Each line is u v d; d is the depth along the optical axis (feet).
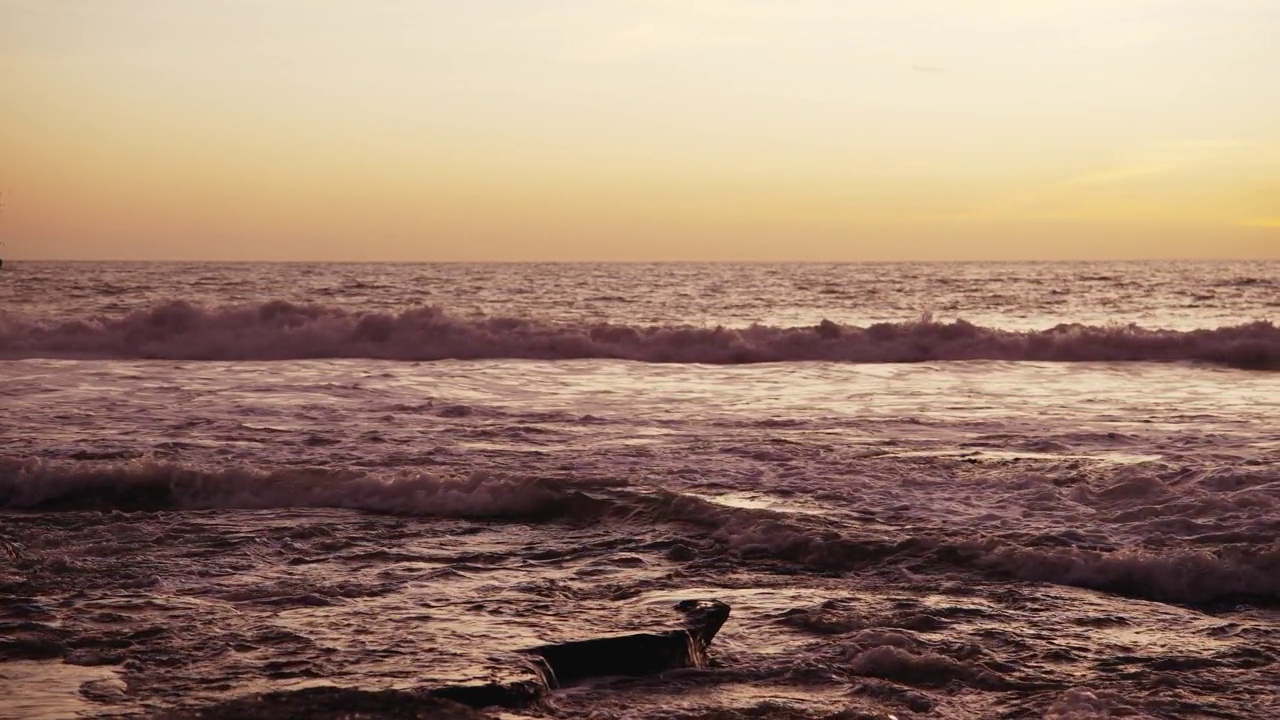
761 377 54.80
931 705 13.37
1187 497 24.34
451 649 13.78
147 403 41.52
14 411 38.88
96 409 39.70
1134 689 14.03
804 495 25.80
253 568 19.58
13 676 12.82
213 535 22.21
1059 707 13.23
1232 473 26.48
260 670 13.00
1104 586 19.03
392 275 244.01
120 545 21.21
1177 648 15.76
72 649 13.93
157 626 14.93
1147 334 66.13
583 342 65.51
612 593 18.11
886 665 14.70
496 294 151.43
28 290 142.00
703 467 29.19
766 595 18.31
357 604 16.76
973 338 66.95
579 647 14.11
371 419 38.17
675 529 22.76
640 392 48.01
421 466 29.22
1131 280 234.99
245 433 34.63
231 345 64.03
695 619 15.37
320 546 21.49
